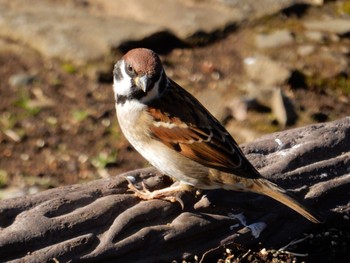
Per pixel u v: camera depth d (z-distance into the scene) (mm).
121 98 7441
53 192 6105
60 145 11781
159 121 7266
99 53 12984
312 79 12867
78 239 5660
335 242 6637
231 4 14273
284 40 13648
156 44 13383
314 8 14531
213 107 12258
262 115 12172
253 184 6516
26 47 13406
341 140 7059
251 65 13094
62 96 12625
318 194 6594
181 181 6977
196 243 6086
